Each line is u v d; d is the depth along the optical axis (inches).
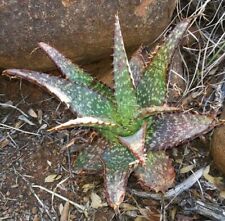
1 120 24.2
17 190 22.1
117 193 18.5
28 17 21.4
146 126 19.7
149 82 20.3
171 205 21.2
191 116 20.0
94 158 20.1
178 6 25.4
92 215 21.3
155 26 22.9
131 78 19.2
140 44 23.5
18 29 21.6
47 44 20.5
